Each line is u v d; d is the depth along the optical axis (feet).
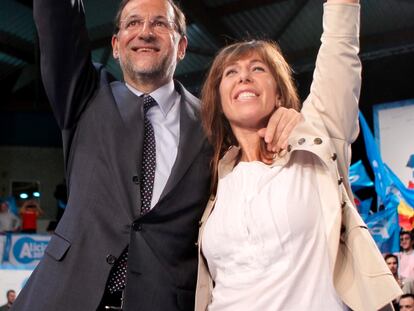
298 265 5.16
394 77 22.12
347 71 5.60
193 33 21.26
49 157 29.94
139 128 6.37
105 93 6.61
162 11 6.96
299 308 5.00
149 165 6.28
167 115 6.76
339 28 5.63
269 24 20.94
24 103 27.73
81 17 6.52
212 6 19.90
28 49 23.99
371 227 20.12
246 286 5.23
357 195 23.06
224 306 5.30
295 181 5.54
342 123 5.63
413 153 21.79
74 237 5.85
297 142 5.58
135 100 6.62
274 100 6.26
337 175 5.48
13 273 18.42
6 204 25.36
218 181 6.17
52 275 5.79
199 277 5.77
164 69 6.79
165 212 5.97
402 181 21.84
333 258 5.05
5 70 25.67
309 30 21.22
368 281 4.88
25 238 20.67
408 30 20.90
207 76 6.64
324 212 5.37
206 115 6.59
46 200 29.66
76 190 6.09
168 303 5.84
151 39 6.75
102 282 5.67
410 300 17.28
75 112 6.49
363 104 23.09
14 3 20.56
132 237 5.81
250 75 6.19
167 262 5.93
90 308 5.59
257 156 6.13
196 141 6.53
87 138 6.32
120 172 6.04
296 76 22.43
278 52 6.55
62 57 6.30
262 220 5.35
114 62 23.70
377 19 20.81
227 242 5.50
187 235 6.11
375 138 22.65
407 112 21.95
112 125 6.31
